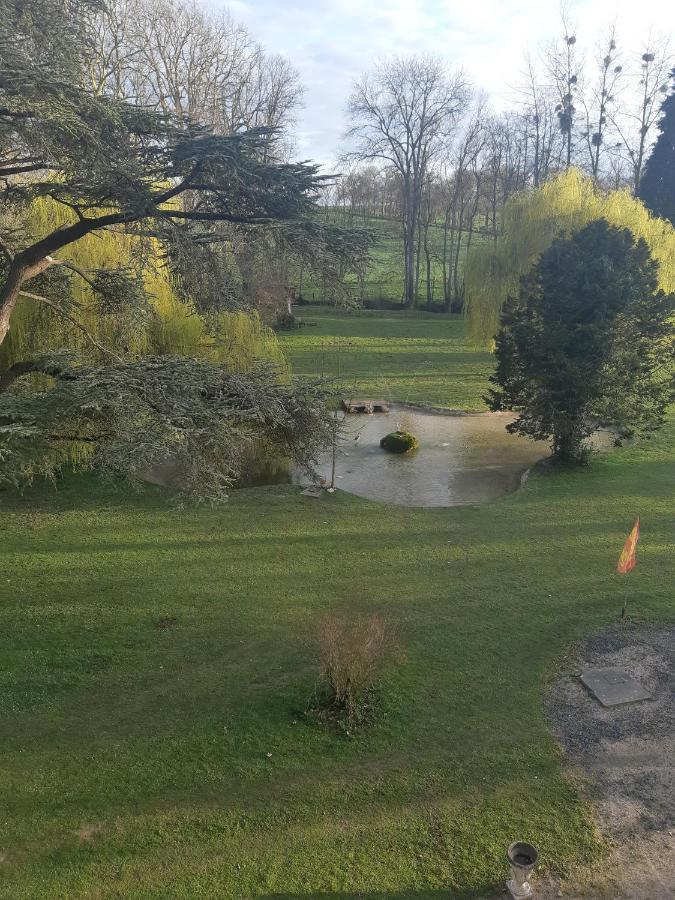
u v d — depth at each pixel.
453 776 7.01
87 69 9.16
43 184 8.23
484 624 10.17
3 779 6.84
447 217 52.88
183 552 12.71
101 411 7.84
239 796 6.69
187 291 9.62
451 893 5.66
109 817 6.40
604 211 27.25
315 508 15.27
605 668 9.02
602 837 6.27
